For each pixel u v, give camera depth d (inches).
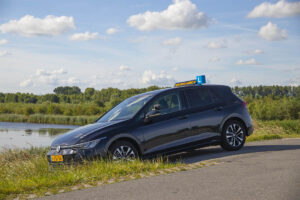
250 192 151.1
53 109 3841.0
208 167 220.1
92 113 3796.8
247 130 312.7
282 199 137.9
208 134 287.4
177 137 270.7
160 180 186.7
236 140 305.6
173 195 153.4
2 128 1882.4
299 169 198.2
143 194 157.6
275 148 310.2
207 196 148.5
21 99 7406.5
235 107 307.4
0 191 174.7
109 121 266.8
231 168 211.8
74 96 7455.7
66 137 248.8
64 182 190.2
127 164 223.1
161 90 286.2
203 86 301.9
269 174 187.5
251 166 214.8
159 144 261.9
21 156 393.1
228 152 296.8
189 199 145.4
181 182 179.3
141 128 255.1
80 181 193.5
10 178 219.1
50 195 165.6
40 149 530.9
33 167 249.6
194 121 280.7
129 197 153.6
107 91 7003.0
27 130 1710.1
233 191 154.4
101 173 207.0
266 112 2726.4
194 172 205.5
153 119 262.7
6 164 304.5
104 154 236.7
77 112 3801.7
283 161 228.5
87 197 157.8
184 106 281.9
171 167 225.1
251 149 309.7
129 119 256.2
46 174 219.1
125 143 246.4
